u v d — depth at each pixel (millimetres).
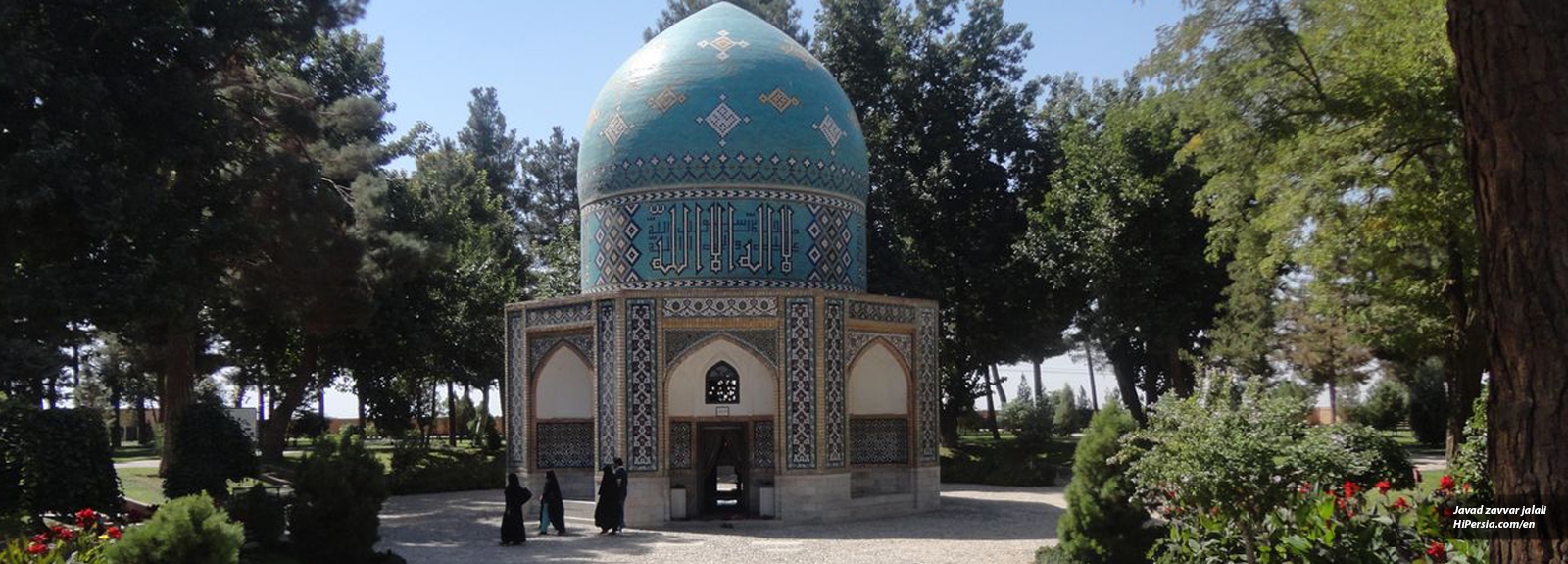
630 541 18578
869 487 22625
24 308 16531
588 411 22609
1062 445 37000
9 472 17078
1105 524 13445
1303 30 17016
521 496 18625
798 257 22625
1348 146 16531
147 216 17219
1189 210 30516
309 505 15805
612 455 20703
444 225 33438
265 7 19672
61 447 17250
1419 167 16938
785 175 22562
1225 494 10461
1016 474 30578
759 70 22875
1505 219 4695
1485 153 4793
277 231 21844
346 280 25016
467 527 21312
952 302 34531
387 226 29234
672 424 21125
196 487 21312
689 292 20719
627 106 23062
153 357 28125
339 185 26609
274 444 32594
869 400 22875
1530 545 4590
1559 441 4512
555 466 22750
